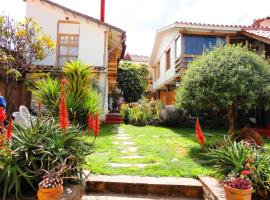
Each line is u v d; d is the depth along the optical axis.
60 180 3.41
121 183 4.56
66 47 14.67
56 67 12.78
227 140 5.01
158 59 23.55
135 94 27.22
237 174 3.94
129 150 7.09
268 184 3.87
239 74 6.70
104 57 14.56
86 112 8.47
